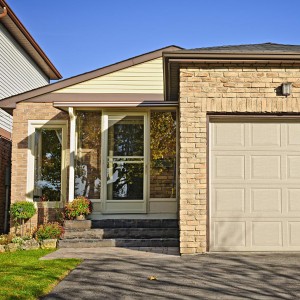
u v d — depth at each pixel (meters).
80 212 12.13
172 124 13.28
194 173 9.22
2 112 16.22
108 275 7.40
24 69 18.77
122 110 13.16
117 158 13.08
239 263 8.16
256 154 9.37
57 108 12.76
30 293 6.20
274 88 9.34
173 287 6.64
